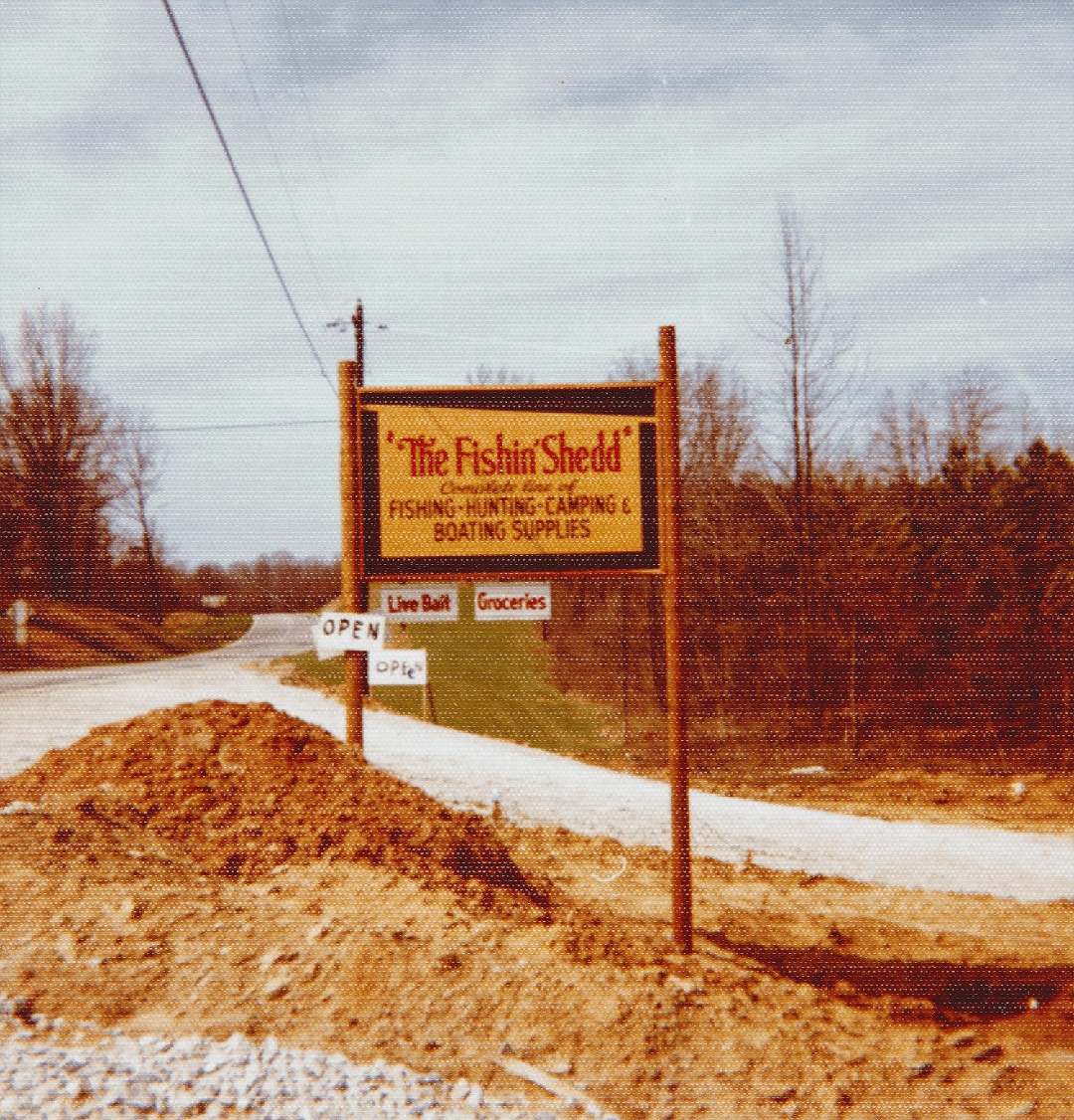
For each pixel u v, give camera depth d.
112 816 7.80
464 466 8.54
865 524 25.02
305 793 8.59
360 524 8.57
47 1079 4.25
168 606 71.00
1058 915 10.68
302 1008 5.54
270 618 82.12
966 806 17.20
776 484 25.08
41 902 6.07
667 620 8.17
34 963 5.46
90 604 53.72
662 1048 5.79
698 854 12.75
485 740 22.22
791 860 12.77
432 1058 5.31
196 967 5.71
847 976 8.27
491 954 6.50
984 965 8.81
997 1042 6.75
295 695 25.91
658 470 8.33
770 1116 5.34
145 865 6.98
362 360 22.95
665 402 8.29
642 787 17.92
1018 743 22.14
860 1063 6.06
